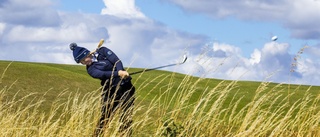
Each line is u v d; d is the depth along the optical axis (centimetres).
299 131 759
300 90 1981
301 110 777
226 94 750
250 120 734
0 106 814
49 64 3862
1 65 2369
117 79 799
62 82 2264
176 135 712
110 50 819
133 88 815
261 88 751
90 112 758
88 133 748
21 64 2505
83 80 2436
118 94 800
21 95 1702
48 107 1405
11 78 2084
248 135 712
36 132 775
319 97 809
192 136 716
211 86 2672
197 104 741
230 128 750
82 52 812
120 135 709
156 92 2419
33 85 2027
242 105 1905
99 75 800
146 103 1628
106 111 761
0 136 725
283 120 716
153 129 758
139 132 745
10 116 779
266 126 714
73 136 728
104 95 805
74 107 767
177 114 739
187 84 752
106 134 725
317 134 777
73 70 3597
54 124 749
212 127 722
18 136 744
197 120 720
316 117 771
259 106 750
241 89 2769
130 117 760
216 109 739
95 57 812
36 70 2377
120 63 809
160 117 737
